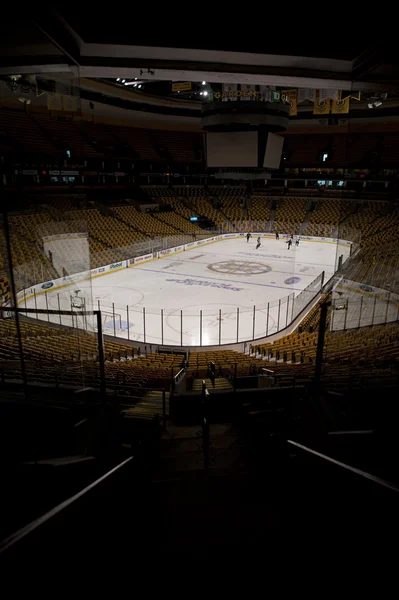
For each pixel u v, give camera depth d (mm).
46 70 5172
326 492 3660
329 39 5141
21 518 3047
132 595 2594
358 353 11805
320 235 47438
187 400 8672
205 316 22438
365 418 5312
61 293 25000
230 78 6230
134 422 7164
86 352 10977
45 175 35000
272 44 5281
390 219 43344
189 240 44406
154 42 5180
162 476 5465
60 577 2541
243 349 18062
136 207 47312
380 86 5371
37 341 12664
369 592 2426
